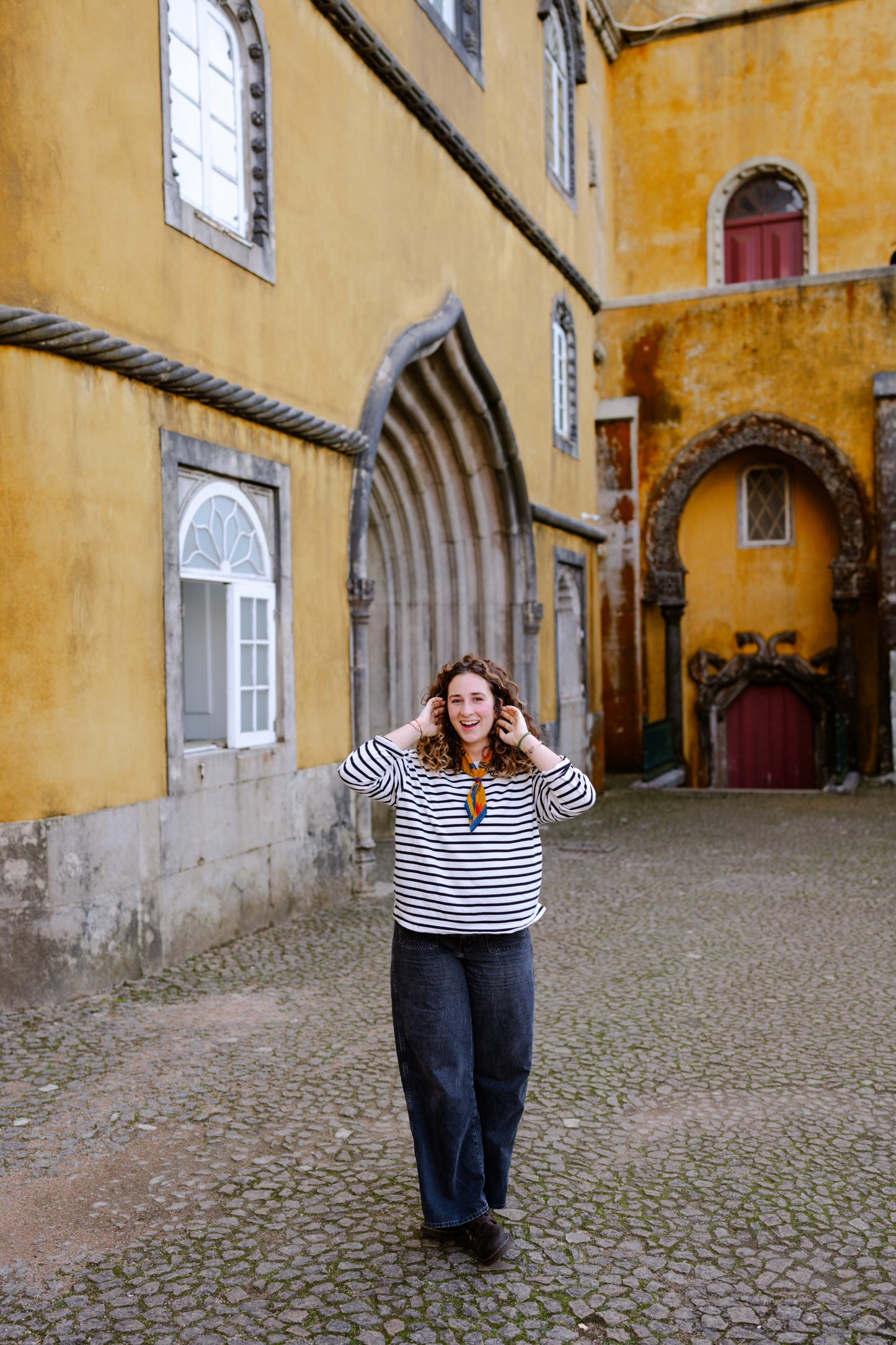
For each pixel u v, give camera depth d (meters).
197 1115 4.22
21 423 5.38
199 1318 2.87
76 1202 3.53
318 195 8.23
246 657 7.33
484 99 11.97
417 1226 3.36
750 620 18.19
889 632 15.86
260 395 7.14
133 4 6.07
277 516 7.63
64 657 5.56
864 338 16.38
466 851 3.06
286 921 7.57
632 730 17.28
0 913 5.36
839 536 16.72
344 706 8.55
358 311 8.89
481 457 12.27
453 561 12.38
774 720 18.36
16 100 5.33
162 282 6.33
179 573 6.46
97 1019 5.34
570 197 15.70
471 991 3.13
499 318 12.55
